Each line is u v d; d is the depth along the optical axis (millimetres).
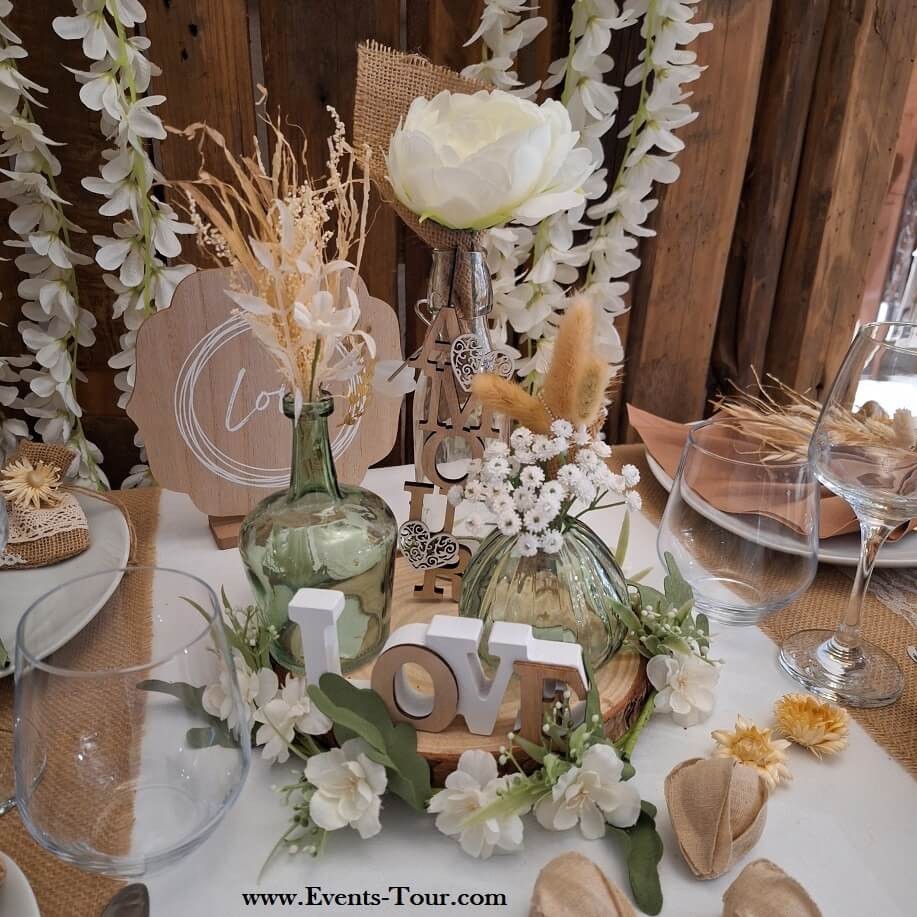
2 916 413
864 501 634
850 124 1259
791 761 578
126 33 974
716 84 1178
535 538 561
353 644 654
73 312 1031
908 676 670
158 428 816
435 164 554
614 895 444
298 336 579
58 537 770
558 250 1073
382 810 532
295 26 1040
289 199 562
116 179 921
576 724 563
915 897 475
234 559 840
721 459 675
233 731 464
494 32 992
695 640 623
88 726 423
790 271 1385
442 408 675
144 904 451
